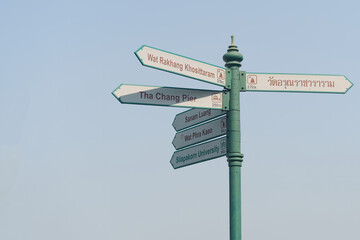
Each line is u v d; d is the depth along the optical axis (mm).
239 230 10570
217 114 11281
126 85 10523
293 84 11258
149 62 10156
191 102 10859
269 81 11203
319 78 11375
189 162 11867
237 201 10648
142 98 10586
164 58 10352
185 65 10586
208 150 11391
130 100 10492
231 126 10898
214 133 11305
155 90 10703
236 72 11117
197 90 10938
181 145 12188
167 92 10766
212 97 10977
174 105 10758
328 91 11367
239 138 10891
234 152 10789
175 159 12320
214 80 10906
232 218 10609
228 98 11055
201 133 11672
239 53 11180
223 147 10992
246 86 11109
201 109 11727
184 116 12211
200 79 10703
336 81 11438
